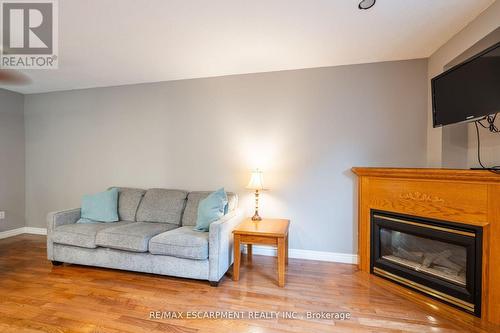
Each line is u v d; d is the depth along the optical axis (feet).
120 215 10.25
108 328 5.57
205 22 6.59
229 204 9.39
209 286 7.49
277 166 9.95
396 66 8.88
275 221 9.06
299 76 9.70
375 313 6.16
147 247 7.93
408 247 7.74
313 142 9.61
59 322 5.76
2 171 12.22
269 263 9.26
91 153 12.12
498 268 5.57
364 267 8.48
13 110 12.59
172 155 11.09
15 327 5.58
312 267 8.91
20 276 8.11
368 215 8.31
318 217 9.60
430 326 5.67
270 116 9.99
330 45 7.84
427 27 6.81
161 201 10.07
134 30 6.98
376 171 7.79
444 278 6.57
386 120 8.98
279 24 6.68
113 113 11.76
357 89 9.20
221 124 10.52
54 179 12.70
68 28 6.88
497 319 5.59
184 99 10.90
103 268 8.77
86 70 9.90
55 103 12.55
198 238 7.59
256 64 9.32
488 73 5.43
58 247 8.77
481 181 5.76
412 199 7.09
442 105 6.70
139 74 10.36
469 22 6.55
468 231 6.01
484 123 6.91
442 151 7.82
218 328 5.59
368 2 5.75
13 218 12.66
